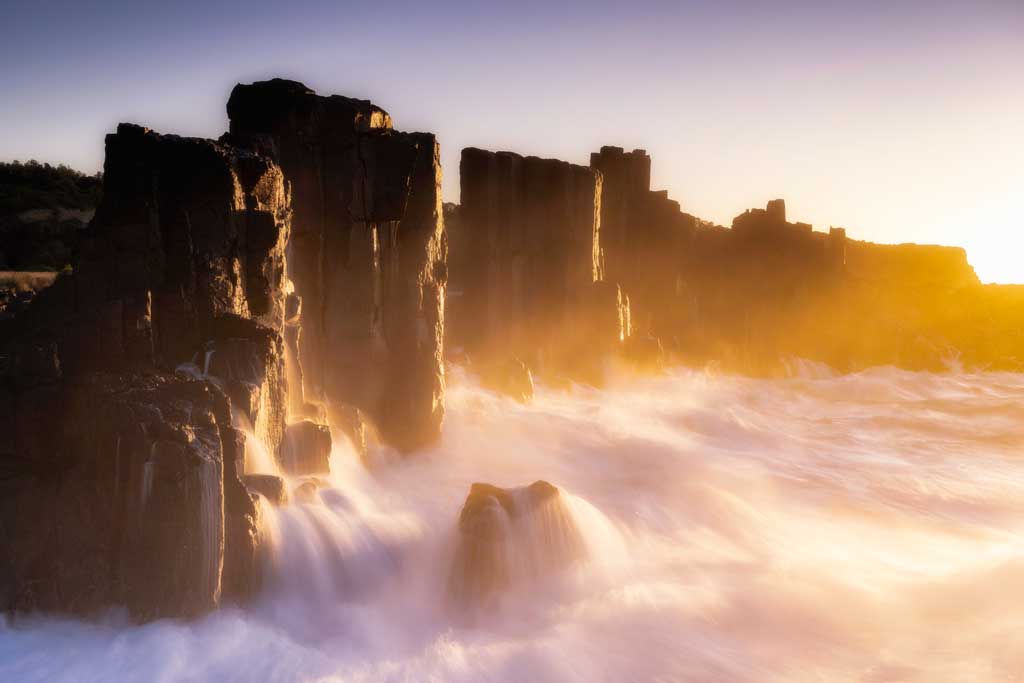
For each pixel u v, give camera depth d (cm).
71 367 1792
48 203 7569
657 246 6088
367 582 1881
